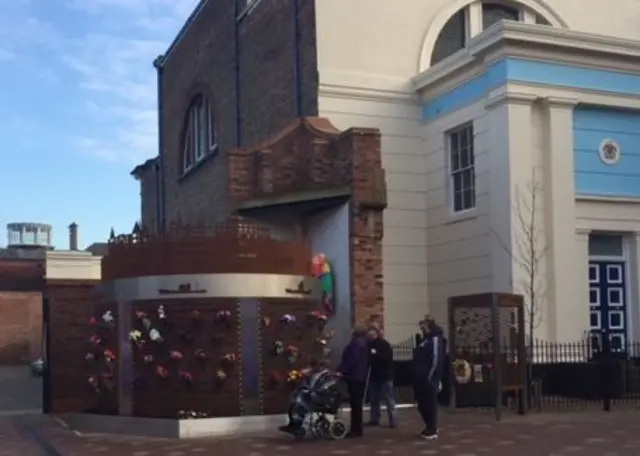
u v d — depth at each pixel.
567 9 24.03
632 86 20.08
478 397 15.98
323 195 18.41
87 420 15.38
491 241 19.11
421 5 22.38
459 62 20.14
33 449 13.25
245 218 19.31
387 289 20.94
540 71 19.08
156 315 14.46
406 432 13.46
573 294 18.86
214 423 13.76
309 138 19.41
